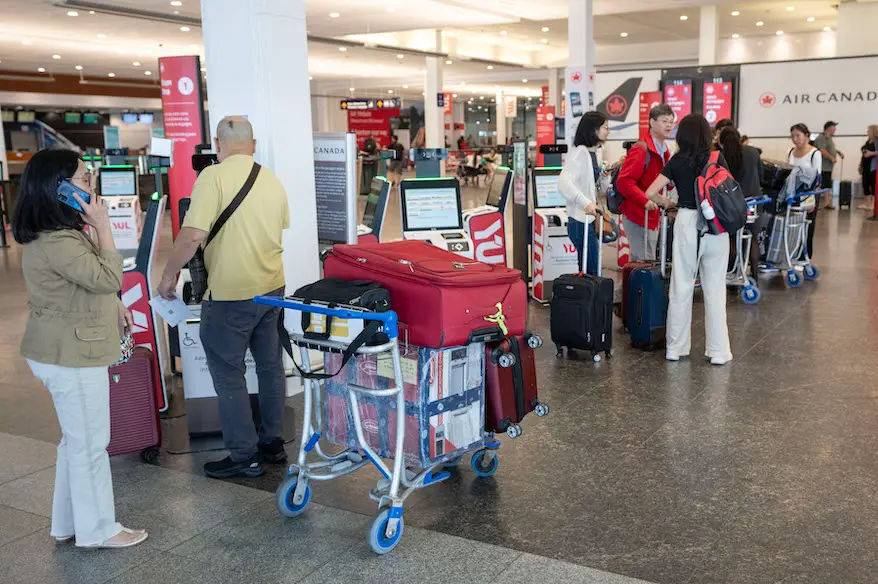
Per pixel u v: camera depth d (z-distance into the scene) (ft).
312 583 8.37
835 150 45.88
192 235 10.41
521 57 86.28
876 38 50.70
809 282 24.81
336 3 42.14
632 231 19.94
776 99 41.42
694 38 75.00
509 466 11.47
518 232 24.04
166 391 15.57
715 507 9.98
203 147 14.46
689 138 15.78
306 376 9.24
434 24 49.88
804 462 11.33
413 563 8.74
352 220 15.34
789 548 8.90
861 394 14.24
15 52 60.18
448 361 9.60
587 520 9.71
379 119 90.27
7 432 13.46
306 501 10.04
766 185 24.57
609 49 79.82
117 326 9.10
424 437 9.45
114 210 38.81
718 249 15.99
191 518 10.00
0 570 8.81
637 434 12.60
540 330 19.67
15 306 24.29
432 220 19.88
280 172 14.43
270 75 14.12
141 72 79.10
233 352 11.10
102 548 9.25
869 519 9.55
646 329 17.60
